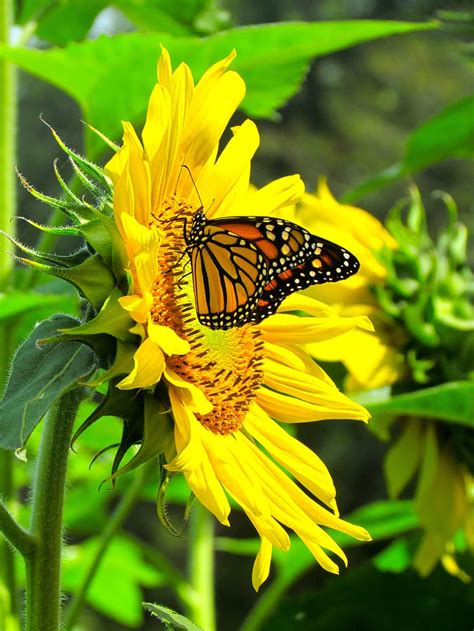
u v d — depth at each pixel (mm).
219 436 656
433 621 928
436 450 893
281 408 677
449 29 944
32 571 631
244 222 658
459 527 896
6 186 907
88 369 623
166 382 636
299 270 662
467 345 892
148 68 851
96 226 623
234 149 673
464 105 980
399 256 904
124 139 633
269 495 655
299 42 854
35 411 614
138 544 937
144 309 616
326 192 910
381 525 989
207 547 948
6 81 911
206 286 659
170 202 666
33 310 836
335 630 944
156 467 861
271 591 977
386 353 888
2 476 856
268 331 685
